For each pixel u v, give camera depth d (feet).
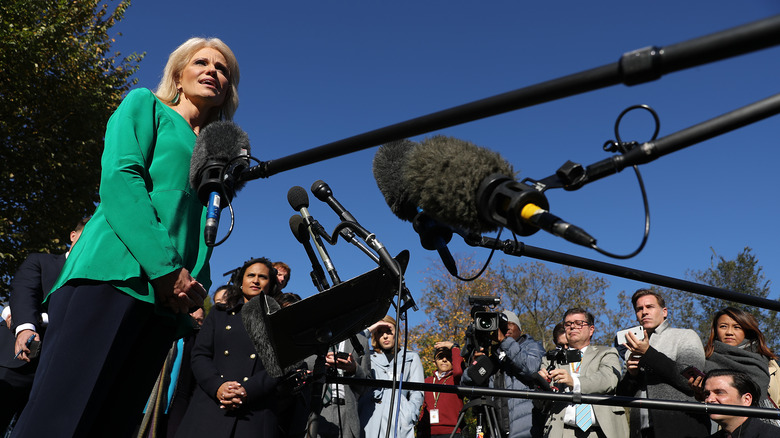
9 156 42.22
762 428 9.76
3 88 42.29
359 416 16.72
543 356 14.25
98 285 5.37
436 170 4.20
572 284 100.32
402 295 7.08
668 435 11.49
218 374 10.34
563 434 13.30
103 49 49.21
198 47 7.30
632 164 3.66
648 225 3.46
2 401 11.56
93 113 45.32
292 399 10.49
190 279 5.50
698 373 11.22
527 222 3.78
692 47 2.56
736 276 81.92
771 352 12.54
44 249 42.14
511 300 99.96
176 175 6.18
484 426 12.54
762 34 2.35
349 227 6.79
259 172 5.57
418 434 20.92
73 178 45.03
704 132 3.42
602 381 13.01
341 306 6.79
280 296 13.56
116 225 5.39
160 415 12.00
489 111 3.42
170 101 7.04
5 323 12.46
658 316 13.38
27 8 41.16
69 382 5.04
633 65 2.73
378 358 17.42
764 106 3.27
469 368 12.31
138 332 5.63
